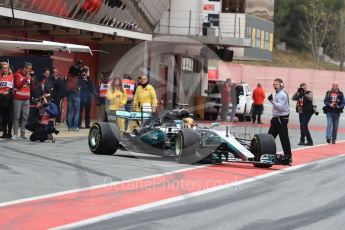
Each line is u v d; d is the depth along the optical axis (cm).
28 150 2497
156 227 1295
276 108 2408
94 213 1411
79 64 3612
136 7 4428
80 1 3822
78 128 3572
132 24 4522
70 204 1498
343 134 4381
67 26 3822
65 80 3506
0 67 2855
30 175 1891
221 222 1363
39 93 2995
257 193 1745
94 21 4097
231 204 1571
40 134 2855
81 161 2236
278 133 2419
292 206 1572
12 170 1970
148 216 1401
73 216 1372
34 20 3519
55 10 3675
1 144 2658
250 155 2161
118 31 4353
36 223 1295
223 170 2159
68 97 3509
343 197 1720
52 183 1772
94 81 4856
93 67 4838
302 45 13812
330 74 11256
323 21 13700
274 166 2361
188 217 1402
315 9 13638
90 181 1828
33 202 1504
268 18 6931
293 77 11031
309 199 1677
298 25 13788
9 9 3306
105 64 4903
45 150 2531
